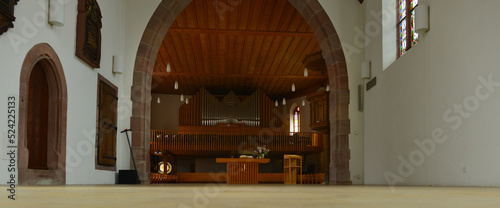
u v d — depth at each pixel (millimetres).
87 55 8773
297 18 15664
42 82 7652
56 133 7688
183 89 29141
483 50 6230
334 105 12352
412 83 9016
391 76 10273
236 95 28469
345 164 11961
